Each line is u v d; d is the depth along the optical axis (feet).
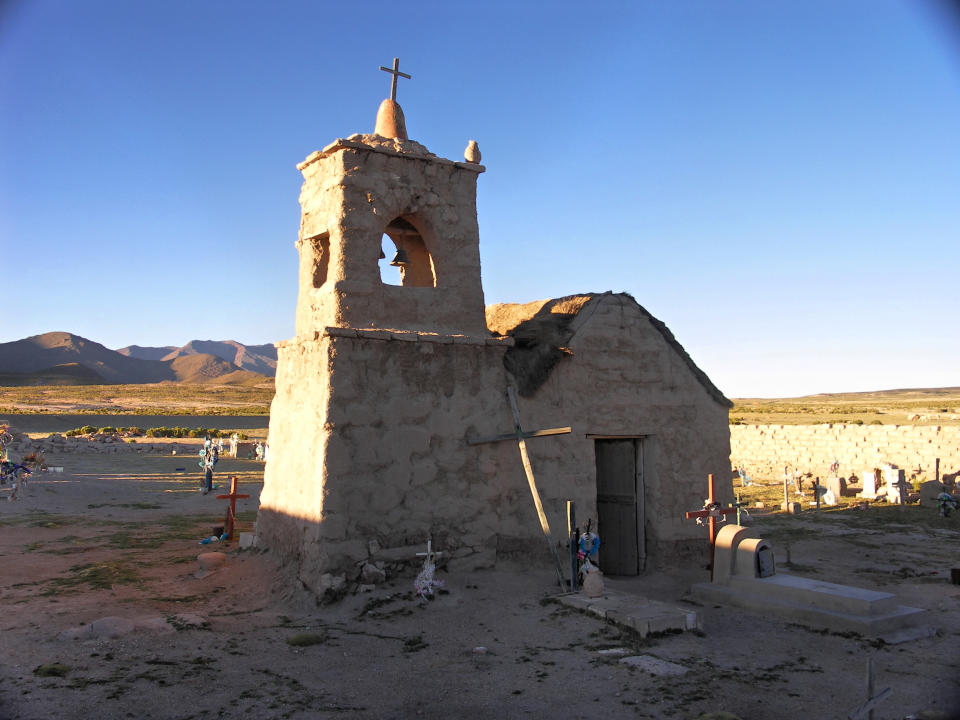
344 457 34.71
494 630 30.63
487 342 39.91
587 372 43.70
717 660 27.35
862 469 105.50
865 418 236.22
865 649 29.17
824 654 28.50
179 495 77.77
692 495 46.16
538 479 41.09
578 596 34.71
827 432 110.73
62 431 211.20
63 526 54.08
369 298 37.42
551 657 27.22
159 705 21.12
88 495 71.67
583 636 29.86
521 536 39.91
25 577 37.40
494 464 39.58
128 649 25.67
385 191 38.63
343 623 30.94
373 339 36.37
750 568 37.01
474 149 42.22
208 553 40.47
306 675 24.58
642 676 25.22
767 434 120.06
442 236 40.37
